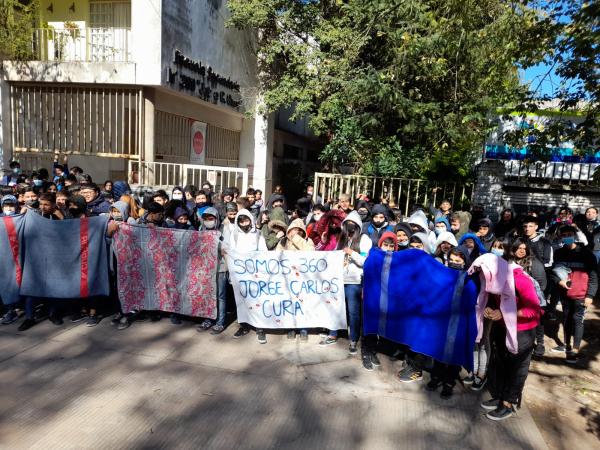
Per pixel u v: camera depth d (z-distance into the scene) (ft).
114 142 40.37
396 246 18.42
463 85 37.35
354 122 42.01
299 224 20.18
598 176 24.58
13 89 39.27
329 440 12.73
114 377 15.64
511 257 16.40
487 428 13.76
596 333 22.44
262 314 19.40
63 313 21.72
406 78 39.14
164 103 42.16
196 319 21.57
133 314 21.21
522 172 41.22
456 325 15.47
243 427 13.12
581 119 35.60
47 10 44.47
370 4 37.65
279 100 47.32
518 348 13.79
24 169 40.24
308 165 84.99
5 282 19.81
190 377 15.88
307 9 47.47
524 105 26.35
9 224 19.62
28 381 15.14
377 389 15.76
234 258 19.47
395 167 38.52
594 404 15.49
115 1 43.21
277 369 16.81
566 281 18.57
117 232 20.26
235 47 52.13
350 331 18.60
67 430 12.57
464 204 34.94
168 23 37.68
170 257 20.25
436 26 30.37
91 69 37.24
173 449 12.00
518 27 25.68
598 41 19.45
